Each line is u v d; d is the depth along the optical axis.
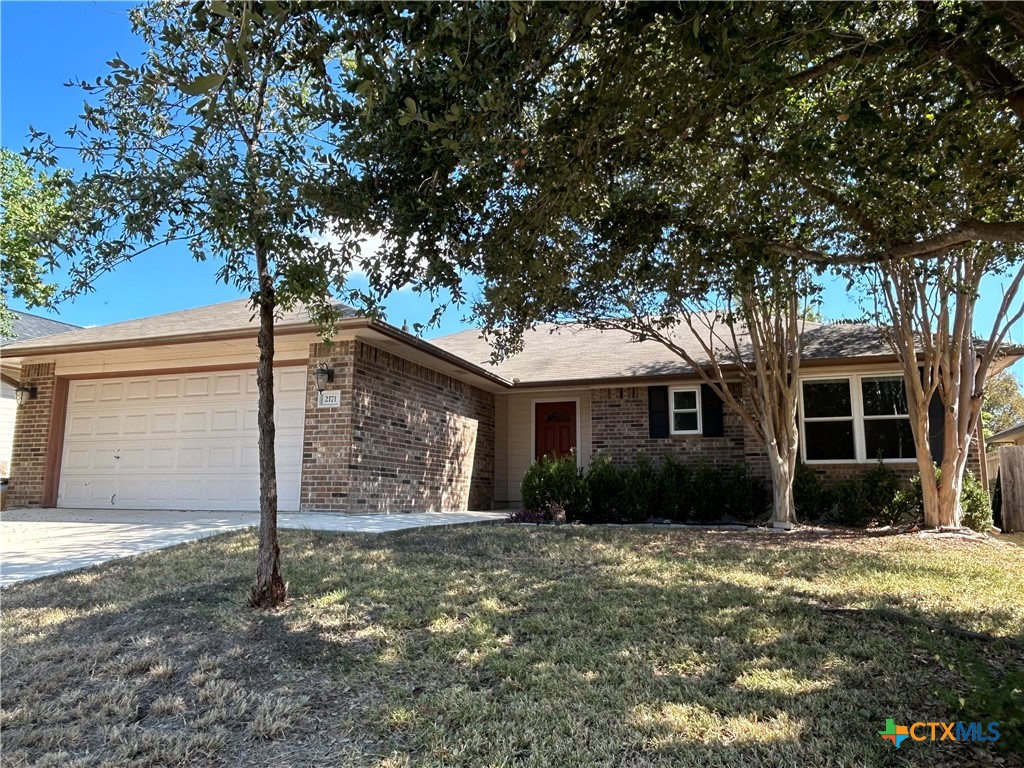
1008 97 3.55
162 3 4.09
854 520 10.27
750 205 5.65
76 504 11.30
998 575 5.92
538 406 14.60
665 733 2.89
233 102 3.26
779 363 10.24
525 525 9.62
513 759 2.72
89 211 3.94
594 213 5.32
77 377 11.78
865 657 3.74
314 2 2.56
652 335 9.97
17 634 4.15
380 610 4.60
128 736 2.97
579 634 4.15
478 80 3.10
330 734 2.96
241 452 10.44
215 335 9.62
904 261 8.09
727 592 5.15
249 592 4.86
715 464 12.20
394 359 10.83
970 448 11.05
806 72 3.86
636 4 3.06
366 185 4.02
